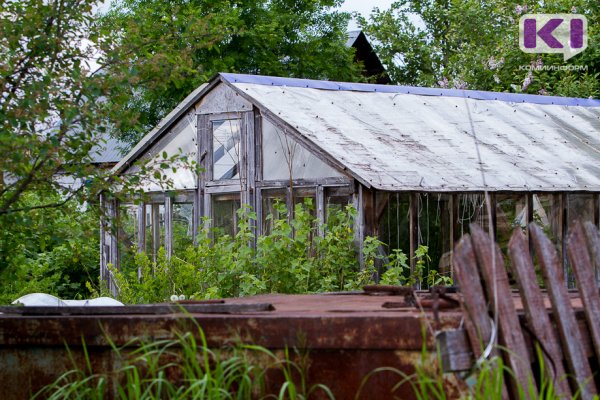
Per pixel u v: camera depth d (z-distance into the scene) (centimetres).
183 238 1777
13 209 774
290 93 1725
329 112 1684
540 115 1919
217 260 1348
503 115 1870
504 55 2627
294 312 535
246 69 3281
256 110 1673
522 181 1566
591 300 510
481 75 2658
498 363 459
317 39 3469
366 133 1628
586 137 1859
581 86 2414
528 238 1584
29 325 552
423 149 1611
